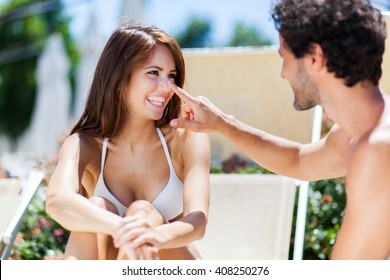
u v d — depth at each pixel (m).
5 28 19.58
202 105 3.80
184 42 19.89
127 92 3.95
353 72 3.03
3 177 7.11
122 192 4.02
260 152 3.96
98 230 3.37
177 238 3.38
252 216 5.09
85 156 3.98
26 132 19.81
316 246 6.28
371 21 3.05
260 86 6.60
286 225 5.02
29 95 19.91
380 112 3.04
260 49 6.59
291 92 6.55
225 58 6.61
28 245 6.23
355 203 2.95
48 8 17.09
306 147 3.94
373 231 2.92
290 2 3.14
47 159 7.30
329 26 3.03
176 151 4.09
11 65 19.91
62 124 14.70
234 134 3.89
